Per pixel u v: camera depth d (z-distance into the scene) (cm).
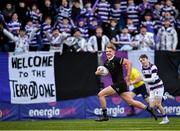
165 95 4150
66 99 4166
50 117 4150
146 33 4703
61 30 4806
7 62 4122
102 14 5072
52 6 5097
